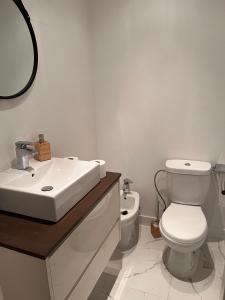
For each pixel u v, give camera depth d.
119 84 2.10
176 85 1.93
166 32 1.85
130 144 2.22
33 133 1.47
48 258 0.87
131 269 1.84
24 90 1.34
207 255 1.96
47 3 1.48
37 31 1.42
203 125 1.95
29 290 0.95
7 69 1.24
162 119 2.05
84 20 1.92
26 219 1.02
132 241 2.14
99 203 1.24
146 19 1.87
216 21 1.71
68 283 1.04
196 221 1.71
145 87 2.03
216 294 1.61
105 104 2.20
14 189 1.02
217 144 1.95
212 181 2.03
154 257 1.96
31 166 1.31
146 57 1.95
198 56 1.82
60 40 1.64
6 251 0.91
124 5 1.90
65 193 1.03
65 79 1.74
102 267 1.40
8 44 1.23
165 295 1.62
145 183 2.29
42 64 1.49
